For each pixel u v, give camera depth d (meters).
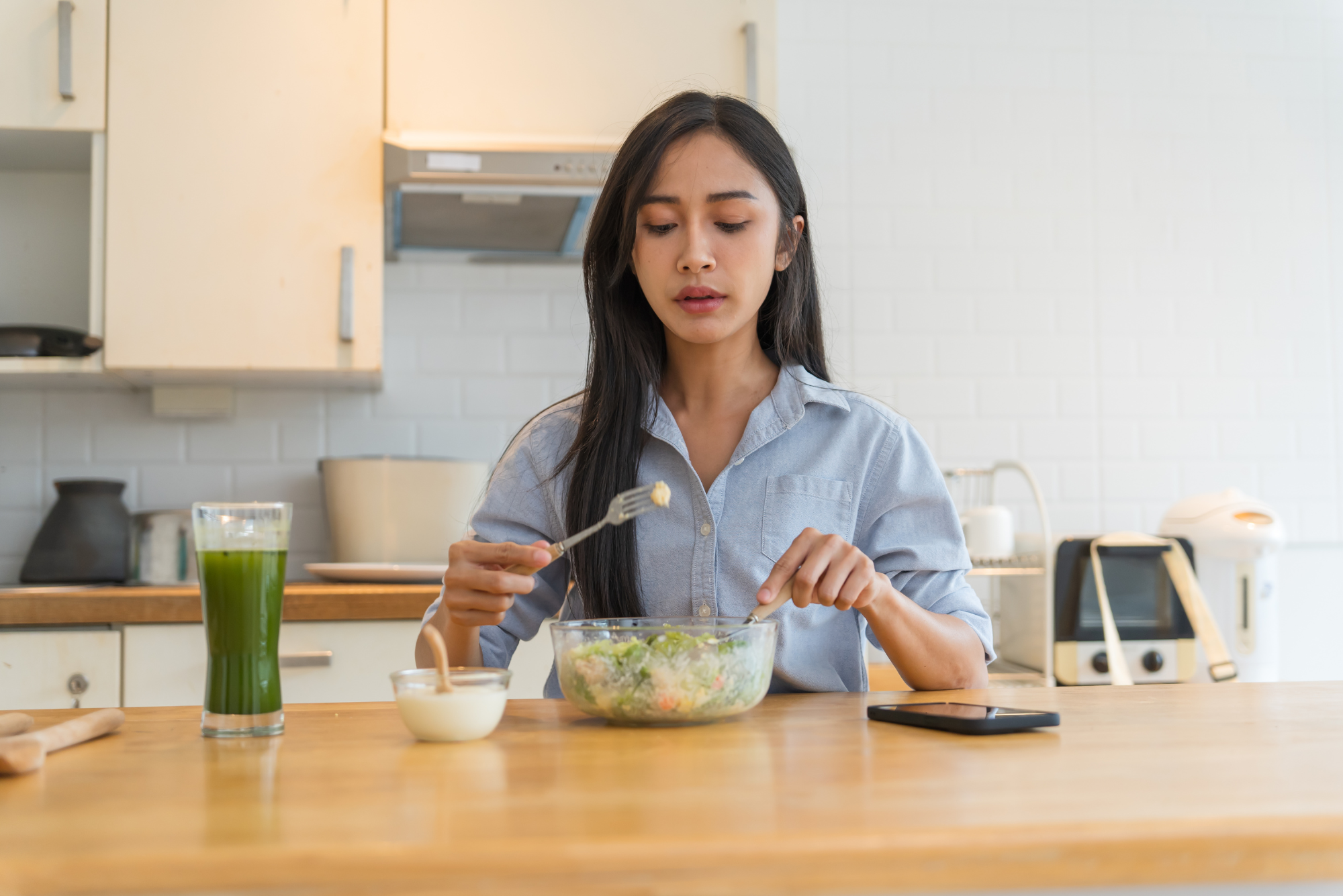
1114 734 0.89
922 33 3.06
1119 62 3.14
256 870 0.55
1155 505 3.10
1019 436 3.06
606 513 1.28
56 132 2.40
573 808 0.64
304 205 2.42
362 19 2.46
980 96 3.08
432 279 2.87
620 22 2.51
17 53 2.37
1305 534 3.16
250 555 0.93
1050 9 3.12
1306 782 0.71
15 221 2.74
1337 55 3.21
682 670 0.92
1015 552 2.76
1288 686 1.22
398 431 2.83
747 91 2.51
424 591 2.17
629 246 1.26
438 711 0.87
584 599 1.30
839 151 3.02
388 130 2.45
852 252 3.02
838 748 0.84
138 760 0.82
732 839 0.57
